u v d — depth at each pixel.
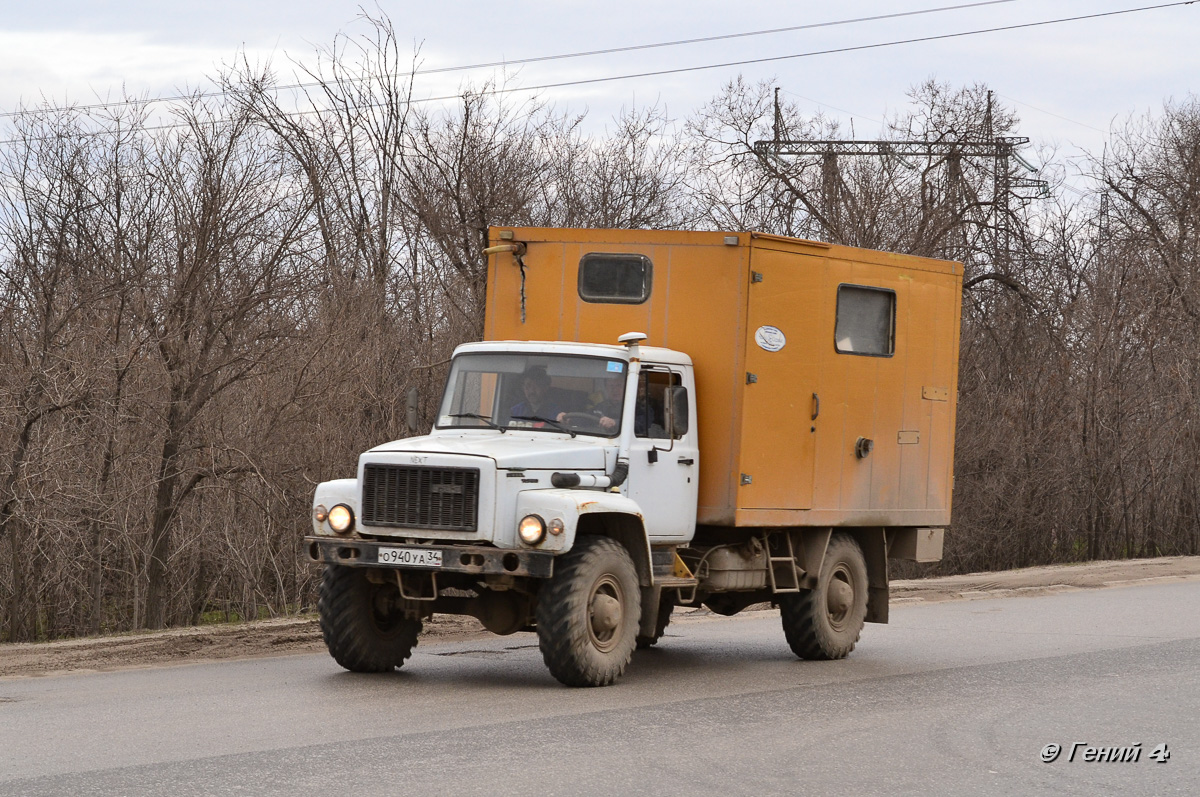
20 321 25.06
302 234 27.09
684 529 15.13
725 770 9.95
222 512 25.91
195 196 26.11
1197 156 47.16
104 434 24.69
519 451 13.62
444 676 14.56
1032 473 42.84
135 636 17.73
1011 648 17.89
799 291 16.03
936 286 18.09
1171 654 17.06
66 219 26.56
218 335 26.34
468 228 35.41
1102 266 45.28
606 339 15.83
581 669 13.44
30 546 23.86
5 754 10.06
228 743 10.55
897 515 17.56
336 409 27.23
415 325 31.58
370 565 13.48
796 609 16.67
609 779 9.52
